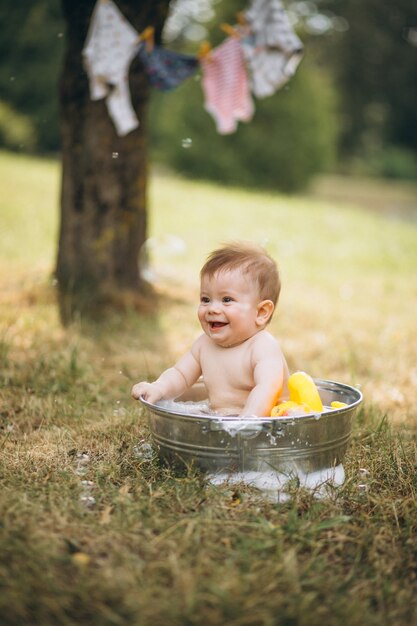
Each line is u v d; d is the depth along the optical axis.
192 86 15.34
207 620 1.44
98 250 4.38
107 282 4.42
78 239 4.38
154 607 1.46
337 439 2.10
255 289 2.25
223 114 4.18
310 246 8.27
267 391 2.16
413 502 2.01
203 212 10.02
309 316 4.75
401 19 25.09
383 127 28.02
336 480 2.12
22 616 1.43
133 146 4.35
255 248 2.34
